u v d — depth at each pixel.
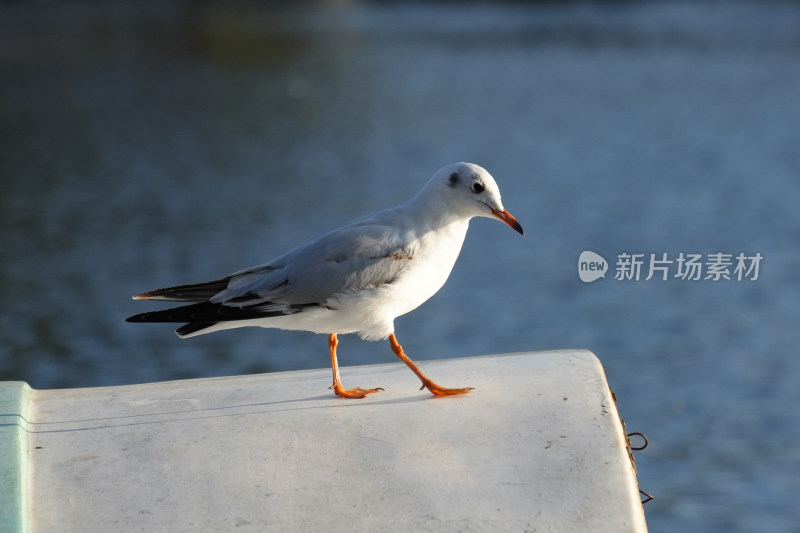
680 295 20.47
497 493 4.69
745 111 48.78
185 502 4.73
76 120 47.50
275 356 16.88
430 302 20.22
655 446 13.59
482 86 61.09
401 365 6.21
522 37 86.56
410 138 44.34
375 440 5.14
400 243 5.75
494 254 23.97
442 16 108.00
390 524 4.54
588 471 4.79
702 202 29.59
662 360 16.88
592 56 73.06
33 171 35.78
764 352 17.06
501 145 42.09
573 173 35.06
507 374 5.79
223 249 24.39
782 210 28.03
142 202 30.59
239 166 37.34
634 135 43.53
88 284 21.14
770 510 11.69
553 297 20.45
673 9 105.69
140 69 66.38
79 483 4.89
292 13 112.69
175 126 46.59
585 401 5.35
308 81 63.25
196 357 16.81
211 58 73.06
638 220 27.34
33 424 5.44
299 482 4.84
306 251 5.75
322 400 5.66
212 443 5.18
